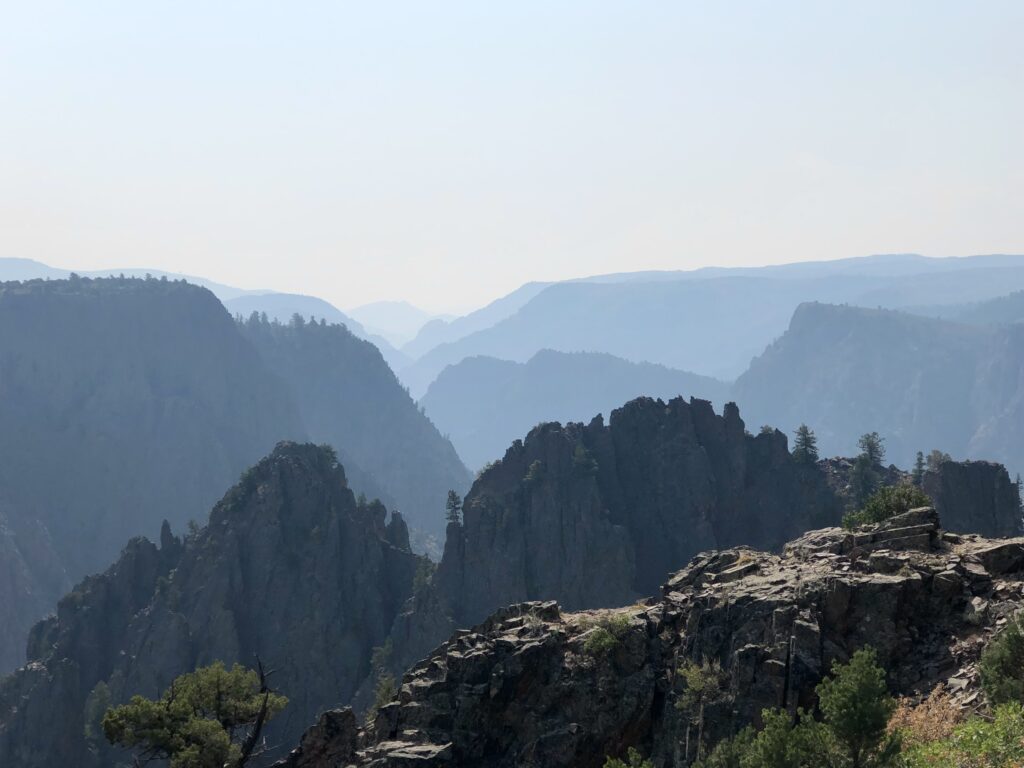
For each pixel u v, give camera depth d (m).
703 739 50.97
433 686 58.53
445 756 55.28
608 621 58.06
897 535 56.56
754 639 52.50
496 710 56.81
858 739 38.06
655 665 56.25
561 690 56.28
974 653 48.28
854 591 51.47
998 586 51.12
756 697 50.41
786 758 38.28
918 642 50.41
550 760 54.47
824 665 50.12
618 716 54.84
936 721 44.22
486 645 59.88
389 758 54.72
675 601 59.31
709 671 52.88
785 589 53.94
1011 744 38.97
